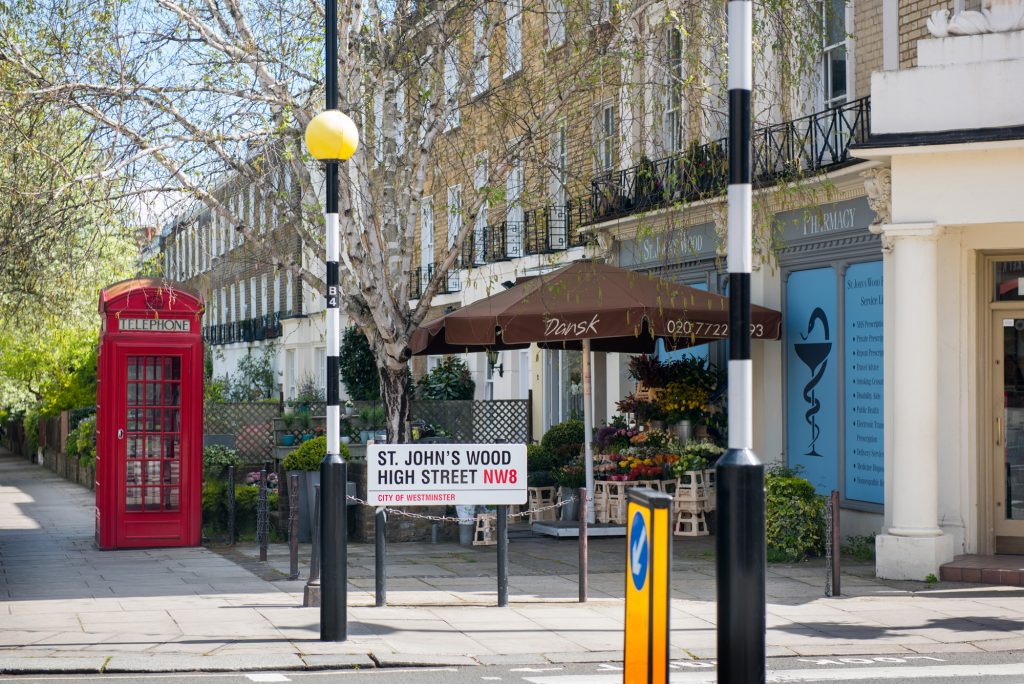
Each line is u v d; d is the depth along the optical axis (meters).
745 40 6.68
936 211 13.35
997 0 13.34
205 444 22.38
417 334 16.19
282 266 15.80
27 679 8.71
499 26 15.28
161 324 16.89
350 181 15.23
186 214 14.39
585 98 15.97
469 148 15.26
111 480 16.66
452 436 24.27
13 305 16.23
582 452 19.70
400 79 15.69
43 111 13.22
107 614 11.20
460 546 16.70
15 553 16.39
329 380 9.98
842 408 15.94
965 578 13.13
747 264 6.60
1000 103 13.21
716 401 18.78
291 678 8.79
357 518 17.42
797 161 14.38
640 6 14.29
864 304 15.56
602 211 20.62
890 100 13.59
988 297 14.41
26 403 40.66
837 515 12.30
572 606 11.75
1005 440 14.38
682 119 14.52
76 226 13.73
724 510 6.42
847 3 16.33
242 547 16.97
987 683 8.57
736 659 6.34
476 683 8.60
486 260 25.64
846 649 9.80
